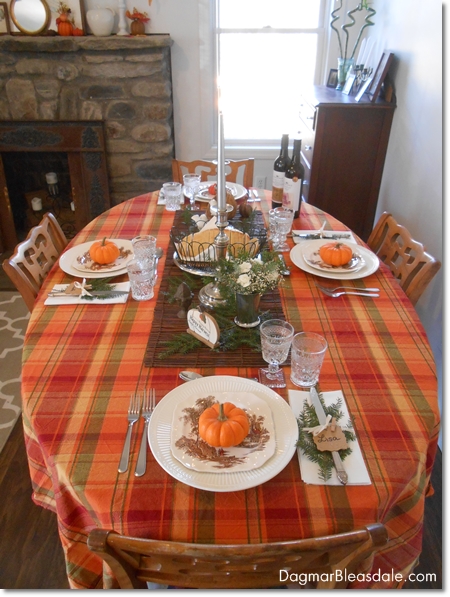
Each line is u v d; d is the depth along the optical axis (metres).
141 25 3.03
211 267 1.52
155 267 1.60
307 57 3.47
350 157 2.81
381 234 1.94
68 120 3.19
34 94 3.11
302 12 3.33
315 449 0.98
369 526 0.74
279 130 3.73
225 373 1.18
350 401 1.10
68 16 3.02
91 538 0.73
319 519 0.86
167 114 3.19
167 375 1.17
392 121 2.71
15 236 3.48
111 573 0.94
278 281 1.30
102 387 1.14
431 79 2.23
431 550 1.60
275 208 1.87
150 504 0.88
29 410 1.07
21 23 3.02
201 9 3.11
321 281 1.58
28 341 1.29
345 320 1.38
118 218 2.02
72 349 1.26
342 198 2.93
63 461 0.96
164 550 0.72
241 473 0.91
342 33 3.28
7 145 3.23
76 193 3.40
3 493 1.78
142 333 1.33
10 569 1.54
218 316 1.37
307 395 1.11
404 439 1.01
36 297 1.59
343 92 3.01
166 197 2.08
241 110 3.67
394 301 1.48
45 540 1.62
